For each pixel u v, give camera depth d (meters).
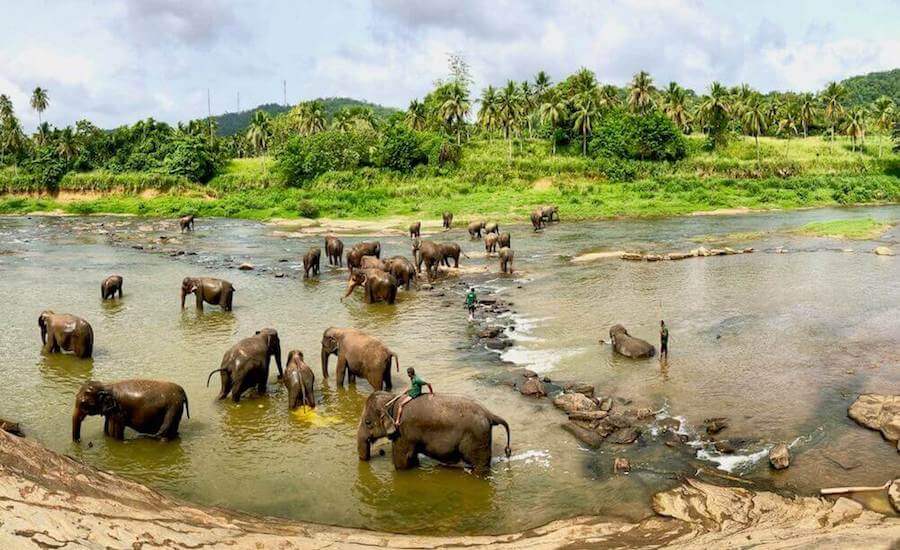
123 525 9.02
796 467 11.70
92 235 50.91
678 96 94.69
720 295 25.33
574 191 69.94
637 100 88.81
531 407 14.82
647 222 55.03
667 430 13.41
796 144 93.31
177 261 36.97
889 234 41.47
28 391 15.91
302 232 52.84
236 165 93.12
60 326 18.53
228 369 15.34
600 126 84.06
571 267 33.31
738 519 10.02
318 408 15.05
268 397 15.70
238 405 15.17
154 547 8.68
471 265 35.12
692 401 14.94
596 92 89.88
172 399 13.21
